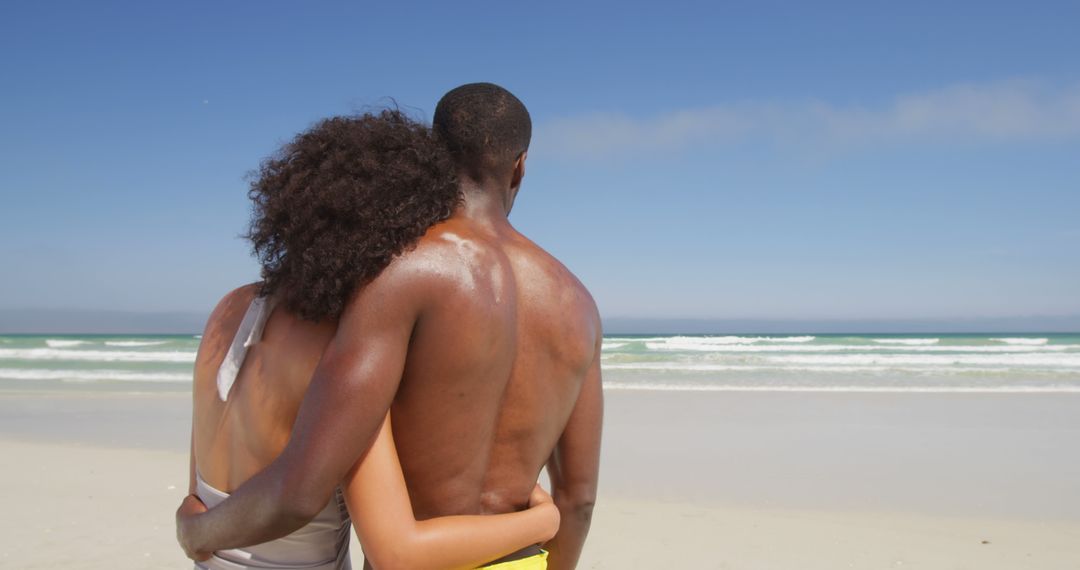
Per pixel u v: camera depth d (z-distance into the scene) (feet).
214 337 6.01
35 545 18.15
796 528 20.77
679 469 28.43
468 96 5.94
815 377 65.21
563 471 6.54
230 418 5.60
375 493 5.00
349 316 5.08
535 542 5.69
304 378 5.29
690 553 18.66
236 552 5.47
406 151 5.42
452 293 5.21
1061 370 69.92
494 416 5.67
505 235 5.96
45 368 75.41
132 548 17.98
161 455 29.71
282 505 4.75
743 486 25.73
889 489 25.40
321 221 5.13
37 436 34.73
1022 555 18.75
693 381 62.34
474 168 5.93
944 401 48.08
